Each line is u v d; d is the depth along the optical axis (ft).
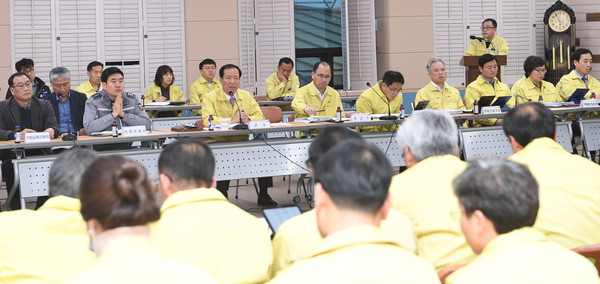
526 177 4.96
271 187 21.22
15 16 27.94
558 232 7.46
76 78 28.86
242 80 30.48
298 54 32.60
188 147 7.00
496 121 21.31
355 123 18.72
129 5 29.22
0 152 17.15
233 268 6.47
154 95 27.78
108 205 3.96
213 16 29.94
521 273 4.62
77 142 16.28
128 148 18.29
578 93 22.40
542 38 33.37
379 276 4.28
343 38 31.58
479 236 5.06
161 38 29.60
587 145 20.72
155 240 6.43
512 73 33.24
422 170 7.34
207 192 6.76
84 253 6.43
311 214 6.96
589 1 32.71
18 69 23.97
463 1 32.65
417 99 21.91
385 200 4.70
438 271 6.39
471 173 5.07
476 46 28.81
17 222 6.49
